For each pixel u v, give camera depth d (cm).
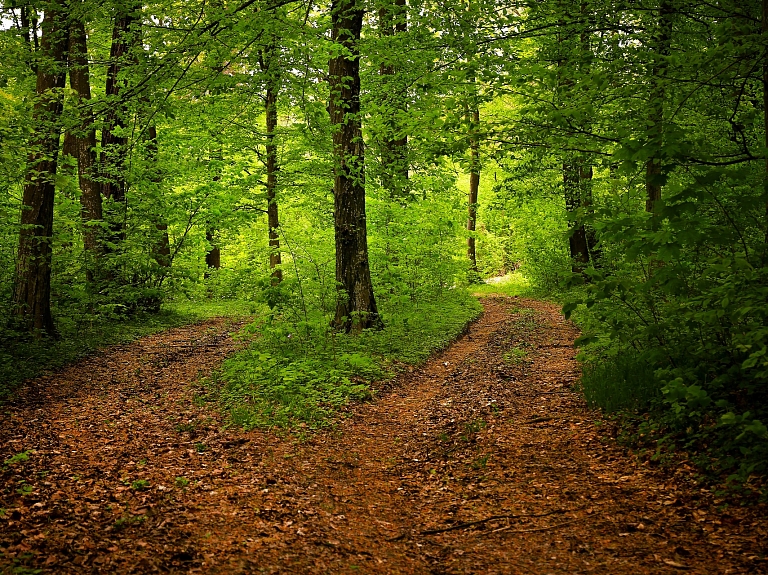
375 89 1302
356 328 1501
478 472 664
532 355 1323
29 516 505
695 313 593
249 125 1866
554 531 496
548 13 863
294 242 1769
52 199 1400
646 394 768
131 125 1582
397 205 1905
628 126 679
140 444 764
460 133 798
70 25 1216
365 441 814
